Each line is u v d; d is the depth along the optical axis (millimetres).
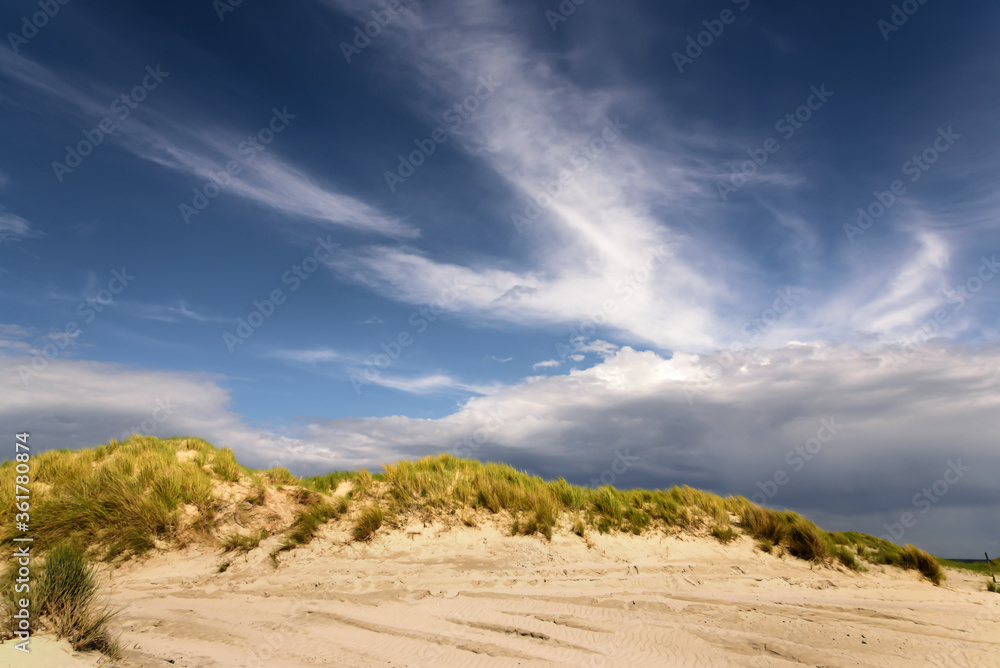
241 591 9891
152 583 10250
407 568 11297
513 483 15734
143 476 13047
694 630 7531
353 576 10742
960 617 8500
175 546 11734
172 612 8531
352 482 15508
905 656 6559
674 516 14539
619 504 14859
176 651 6289
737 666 6270
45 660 4641
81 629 5441
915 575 13000
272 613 8562
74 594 5652
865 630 7602
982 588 12578
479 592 9789
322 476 16016
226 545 11930
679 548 13344
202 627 7695
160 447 15906
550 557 12297
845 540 14945
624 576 11219
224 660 6094
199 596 9570
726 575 11688
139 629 7375
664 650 6801
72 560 5988
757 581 11375
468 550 12477
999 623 8164
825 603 9359
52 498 11945
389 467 15781
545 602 9125
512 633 7500
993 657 6492
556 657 6539
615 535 13656
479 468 16500
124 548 11305
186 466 13891
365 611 8625
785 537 13938
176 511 12320
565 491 15031
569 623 7898
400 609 8734
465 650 6781
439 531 13109
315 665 6133
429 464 16531
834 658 6492
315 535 12477
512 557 12164
